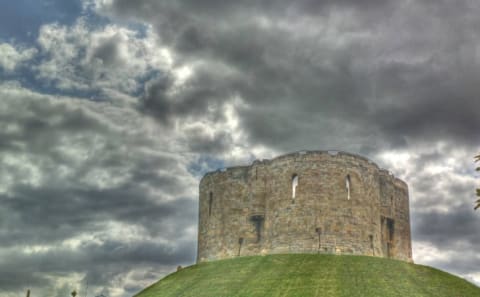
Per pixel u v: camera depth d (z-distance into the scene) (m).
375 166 97.19
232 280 84.31
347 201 91.75
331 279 80.06
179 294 83.31
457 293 77.31
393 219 101.19
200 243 101.75
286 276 82.19
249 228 95.88
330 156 93.00
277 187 94.25
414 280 82.19
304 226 90.88
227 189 99.44
